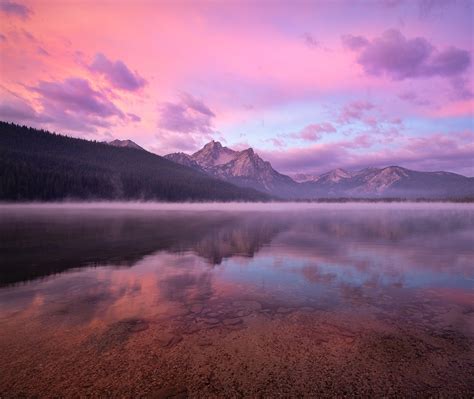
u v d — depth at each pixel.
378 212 72.19
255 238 22.33
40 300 8.15
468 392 4.23
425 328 6.37
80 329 6.26
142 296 8.55
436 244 19.22
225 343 5.66
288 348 5.47
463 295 8.66
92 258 14.41
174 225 33.12
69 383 4.40
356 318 6.93
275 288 9.40
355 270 11.91
